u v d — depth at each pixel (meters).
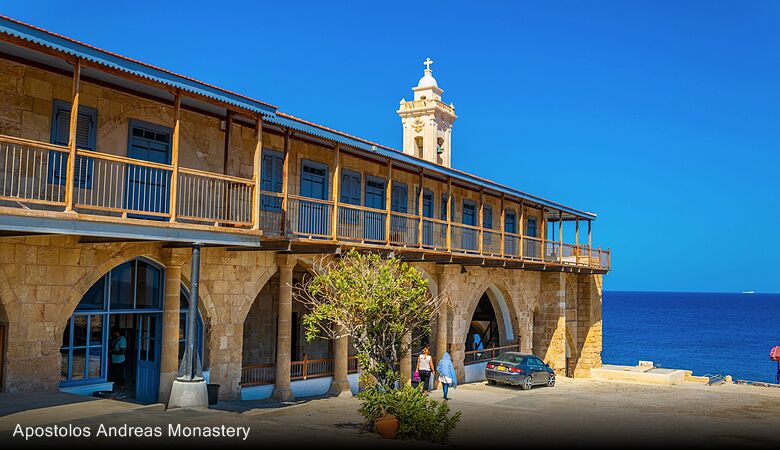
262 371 23.86
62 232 12.14
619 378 35.84
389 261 14.91
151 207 16.97
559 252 33.06
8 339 13.83
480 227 26.34
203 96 14.55
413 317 14.23
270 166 20.28
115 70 12.84
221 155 18.86
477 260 26.61
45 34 11.59
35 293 14.27
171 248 16.58
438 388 26.16
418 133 34.34
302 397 20.56
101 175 15.80
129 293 16.56
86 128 15.57
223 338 18.36
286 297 20.00
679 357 79.31
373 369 13.66
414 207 26.84
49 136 14.81
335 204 19.11
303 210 20.27
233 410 16.38
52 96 14.91
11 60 14.04
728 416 21.69
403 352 14.23
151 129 17.06
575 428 17.36
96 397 14.80
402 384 14.00
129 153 16.50
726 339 106.50
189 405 14.01
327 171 22.48
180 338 17.69
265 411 16.09
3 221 11.34
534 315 34.94
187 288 17.72
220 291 18.33
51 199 14.77
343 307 13.96
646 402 24.98
